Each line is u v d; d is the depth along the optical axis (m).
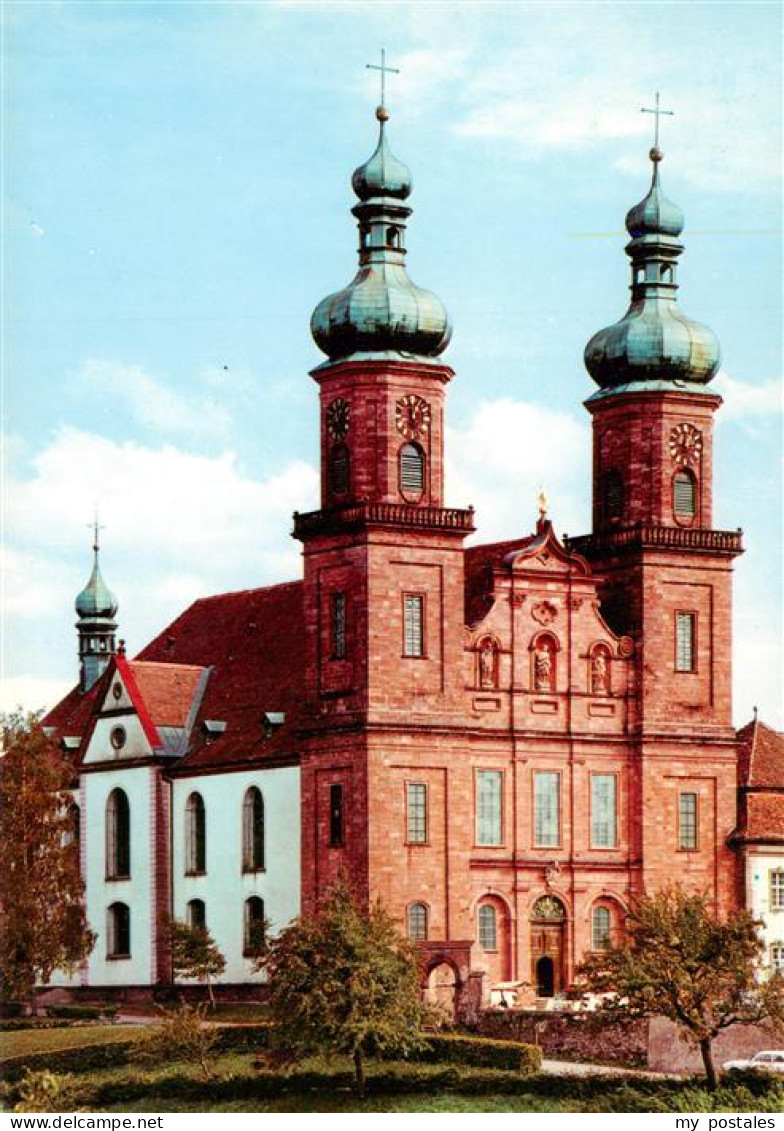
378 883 153.50
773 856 167.12
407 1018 134.62
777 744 172.38
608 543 167.50
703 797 166.62
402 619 155.88
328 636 157.50
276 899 163.88
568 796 162.88
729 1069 132.12
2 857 167.25
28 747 168.88
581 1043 141.25
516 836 160.62
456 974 153.75
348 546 156.25
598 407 169.50
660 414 167.25
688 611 167.25
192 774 172.12
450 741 156.75
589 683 164.25
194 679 180.00
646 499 167.12
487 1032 147.75
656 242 168.50
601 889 163.12
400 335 156.88
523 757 161.25
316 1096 130.88
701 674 167.38
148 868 173.75
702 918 133.88
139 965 174.25
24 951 166.38
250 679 175.12
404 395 157.12
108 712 179.00
